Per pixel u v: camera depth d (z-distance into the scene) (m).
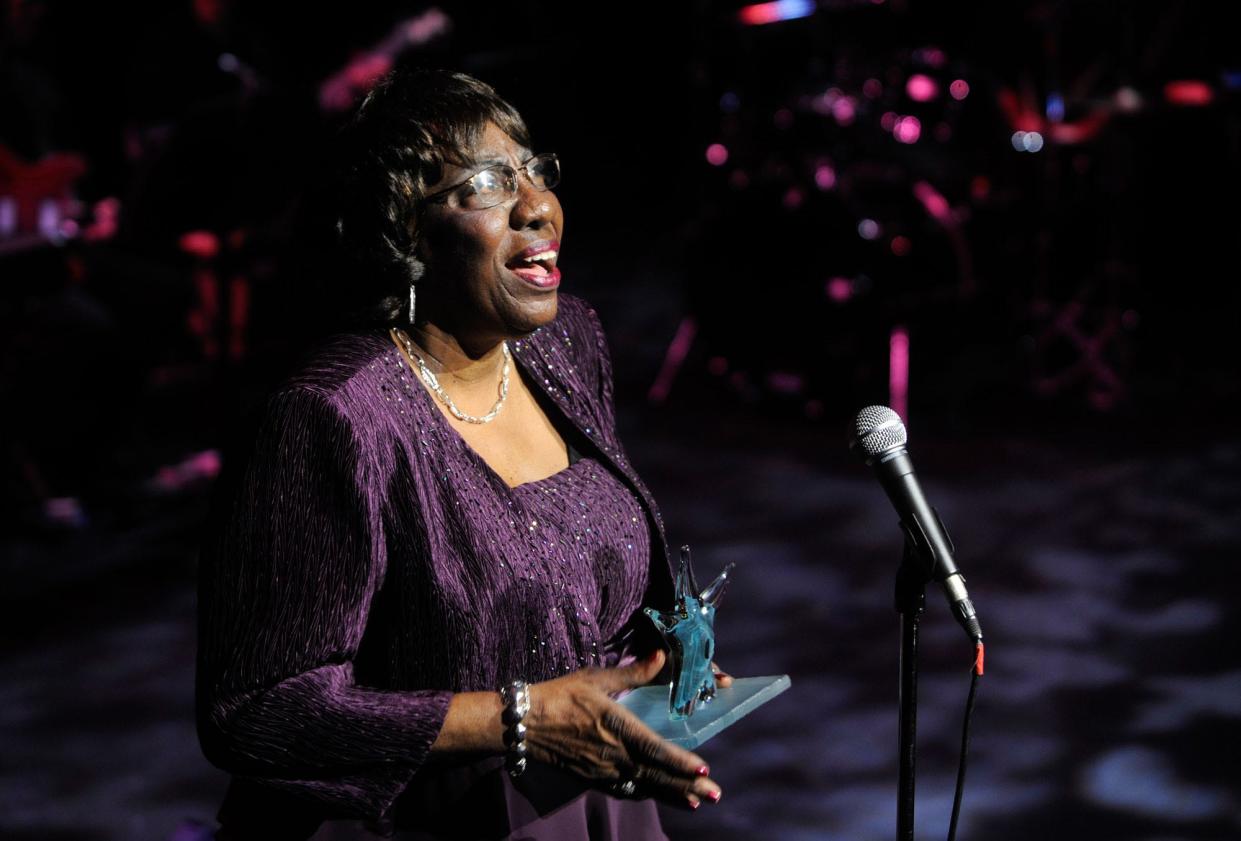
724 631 12.92
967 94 20.88
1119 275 22.17
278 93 17.19
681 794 4.14
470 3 26.92
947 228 19.73
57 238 15.69
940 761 10.41
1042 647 12.34
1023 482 17.09
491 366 4.82
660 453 18.92
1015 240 22.16
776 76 20.77
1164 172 23.78
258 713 4.12
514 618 4.50
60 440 16.20
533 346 5.11
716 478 17.77
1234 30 22.27
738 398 21.53
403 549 4.35
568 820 4.69
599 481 4.92
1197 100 21.77
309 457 4.17
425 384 4.69
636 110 31.72
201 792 10.24
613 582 4.85
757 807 9.84
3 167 15.80
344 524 4.19
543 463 4.94
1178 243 24.20
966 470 17.66
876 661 12.19
